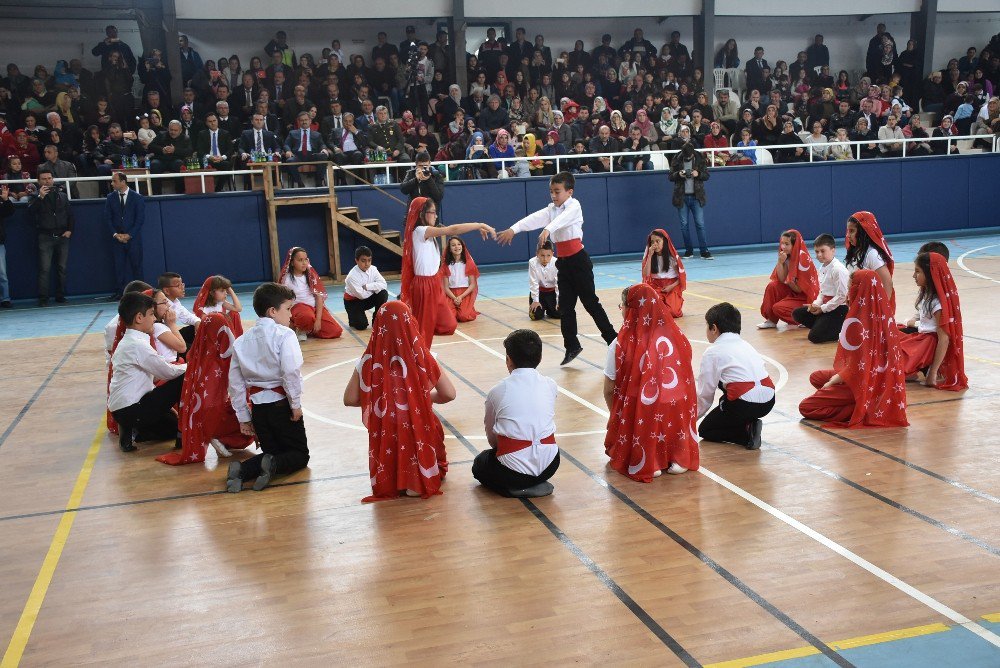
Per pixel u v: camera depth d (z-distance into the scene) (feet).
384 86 66.69
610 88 71.82
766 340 32.78
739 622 12.80
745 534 15.84
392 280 56.03
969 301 39.11
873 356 21.62
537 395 17.92
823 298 32.42
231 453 21.80
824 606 13.19
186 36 66.64
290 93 62.75
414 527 16.74
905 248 61.52
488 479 18.29
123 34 67.87
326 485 19.22
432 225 26.84
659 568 14.64
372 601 13.88
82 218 52.31
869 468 18.94
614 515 16.96
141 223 51.55
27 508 18.47
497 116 64.28
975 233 70.03
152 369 22.27
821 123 69.62
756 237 65.92
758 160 65.98
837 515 16.55
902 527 15.90
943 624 12.57
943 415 22.49
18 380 31.07
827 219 67.21
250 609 13.75
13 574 15.29
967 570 14.20
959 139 69.31
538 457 17.78
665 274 37.47
